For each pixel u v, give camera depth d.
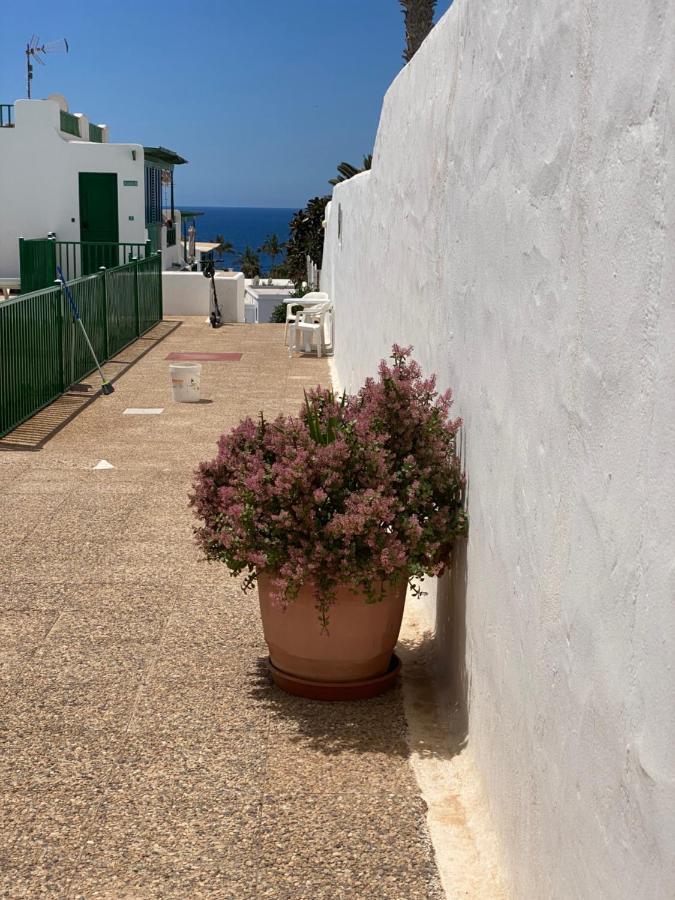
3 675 5.07
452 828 3.78
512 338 3.50
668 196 2.00
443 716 4.68
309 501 4.41
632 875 2.15
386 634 4.78
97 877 3.47
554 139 2.95
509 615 3.47
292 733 4.50
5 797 3.97
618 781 2.25
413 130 6.74
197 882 3.45
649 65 2.14
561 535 2.78
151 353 17.44
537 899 2.96
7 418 10.91
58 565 6.72
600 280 2.46
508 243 3.59
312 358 17.28
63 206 27.02
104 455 9.99
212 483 4.93
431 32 6.07
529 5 3.33
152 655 5.34
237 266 142.75
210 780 4.10
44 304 12.35
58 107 26.66
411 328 6.62
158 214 31.75
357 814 3.86
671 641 1.95
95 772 4.16
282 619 4.74
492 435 3.87
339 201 16.05
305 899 3.35
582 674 2.54
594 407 2.48
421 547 4.46
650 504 2.07
